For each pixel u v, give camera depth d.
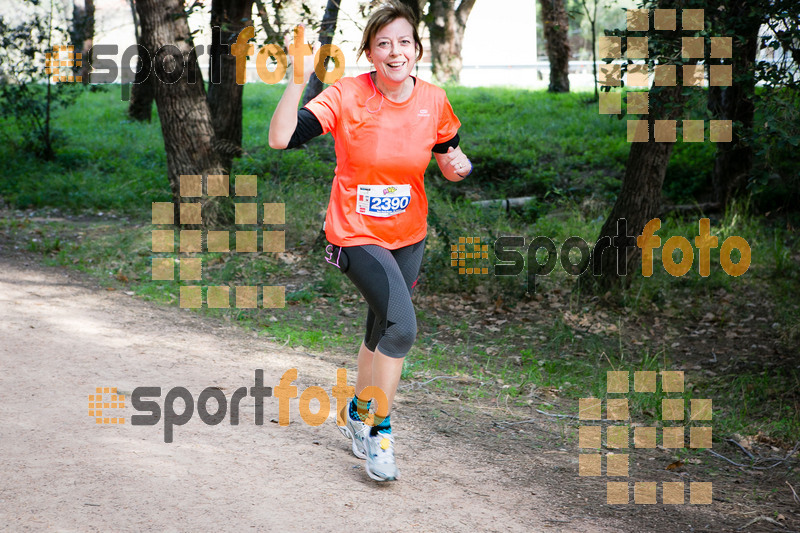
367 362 3.44
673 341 6.97
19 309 5.99
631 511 3.34
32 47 13.84
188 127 9.47
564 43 22.28
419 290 7.91
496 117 18.06
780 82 5.47
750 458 4.38
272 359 5.30
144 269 7.96
